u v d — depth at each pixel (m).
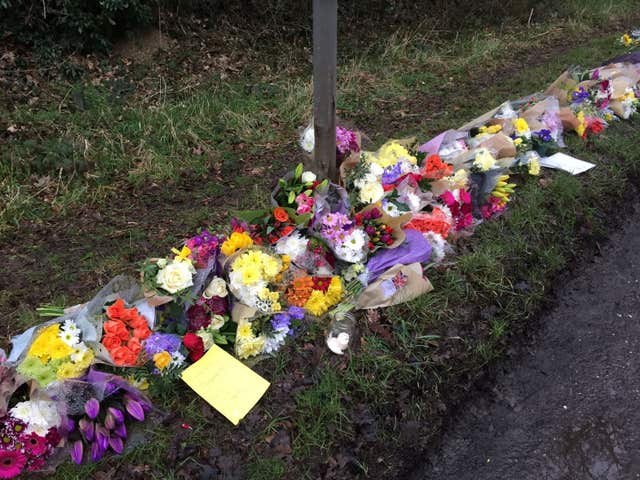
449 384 2.43
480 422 2.35
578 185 3.63
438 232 2.88
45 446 1.94
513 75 6.34
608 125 4.59
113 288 2.19
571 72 4.93
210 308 2.33
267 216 2.60
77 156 3.97
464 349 2.56
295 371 2.31
